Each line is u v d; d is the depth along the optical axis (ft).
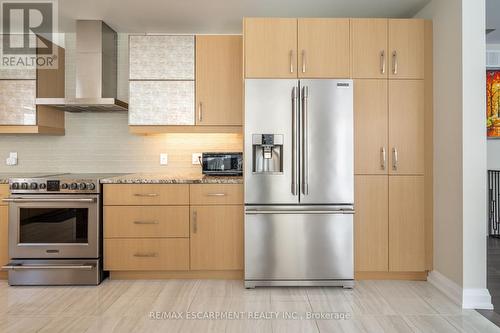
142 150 14.25
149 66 12.89
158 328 8.55
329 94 11.13
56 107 13.17
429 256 11.59
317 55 11.44
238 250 11.74
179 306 9.81
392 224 11.62
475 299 9.77
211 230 11.73
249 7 11.94
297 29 11.41
